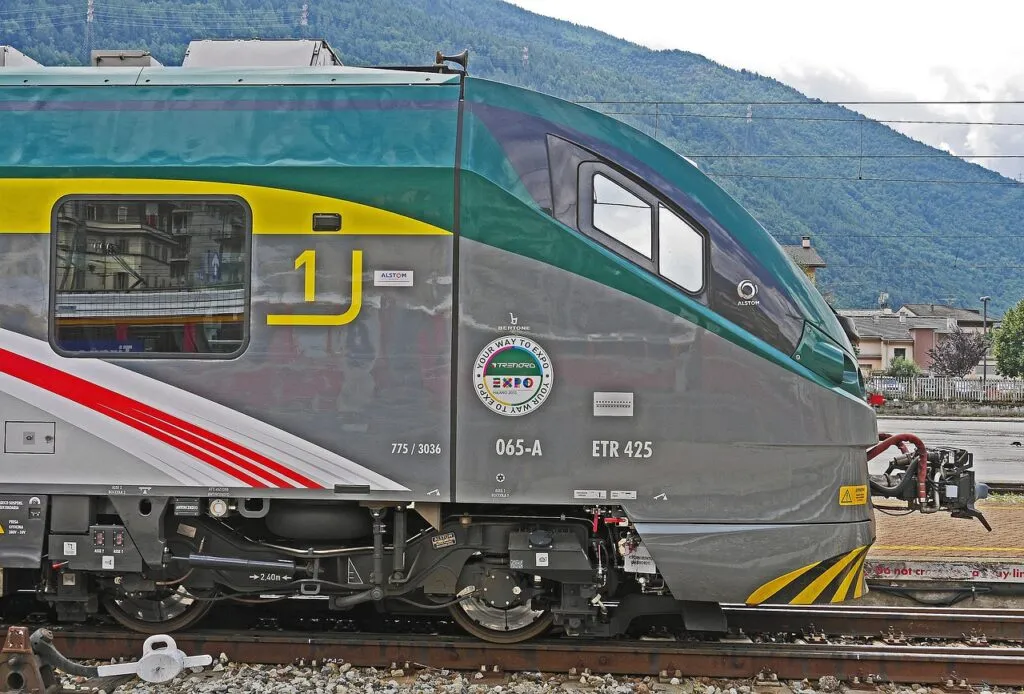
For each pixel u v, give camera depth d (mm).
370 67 5152
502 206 4691
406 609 5512
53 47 129000
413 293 4695
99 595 5293
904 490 5570
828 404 4762
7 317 4820
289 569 4973
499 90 4887
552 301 4695
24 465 4805
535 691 4707
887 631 5691
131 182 4766
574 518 4941
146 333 4793
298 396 4730
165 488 4781
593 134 4840
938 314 78500
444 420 4695
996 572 6652
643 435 4695
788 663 4969
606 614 5250
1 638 5215
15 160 4812
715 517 4707
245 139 4820
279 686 4684
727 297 4762
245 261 4758
